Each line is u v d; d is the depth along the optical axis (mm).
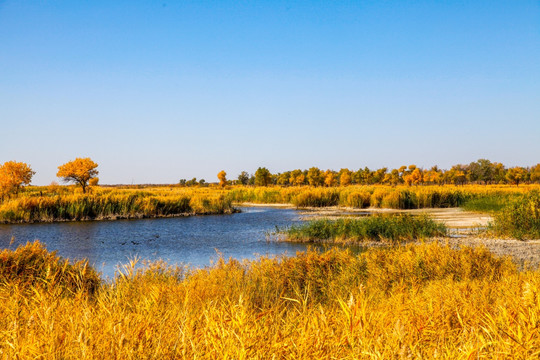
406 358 2393
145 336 2738
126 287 5312
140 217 31703
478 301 4480
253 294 6496
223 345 2428
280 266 9000
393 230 18328
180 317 3393
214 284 6770
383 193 39469
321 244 17922
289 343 2668
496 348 2516
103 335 2688
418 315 3734
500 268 8461
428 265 8555
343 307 2783
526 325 2865
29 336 2723
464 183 91125
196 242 19109
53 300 4164
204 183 121375
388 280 7953
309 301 6781
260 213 36094
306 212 36156
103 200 32062
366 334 2688
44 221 28203
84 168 49062
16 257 7332
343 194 42656
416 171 78000
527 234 17328
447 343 2846
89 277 7219
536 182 87125
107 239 20141
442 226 19562
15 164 43094
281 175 103812
